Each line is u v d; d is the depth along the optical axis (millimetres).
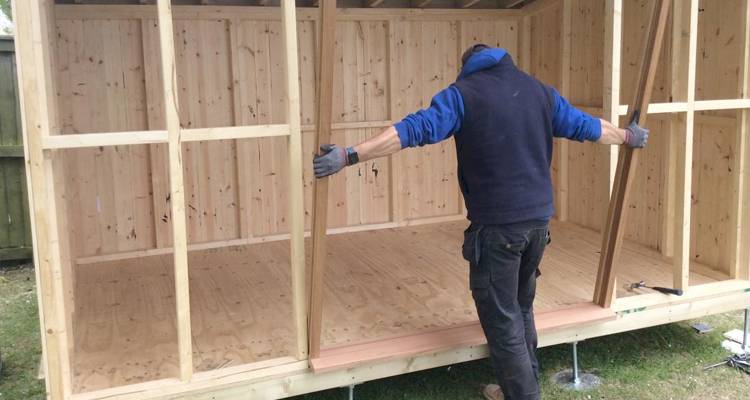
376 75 5832
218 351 3377
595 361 3945
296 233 2996
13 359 4070
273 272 4801
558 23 5789
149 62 5062
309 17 5484
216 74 5301
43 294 2686
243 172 5484
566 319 3551
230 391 3006
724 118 4258
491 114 2717
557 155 6090
